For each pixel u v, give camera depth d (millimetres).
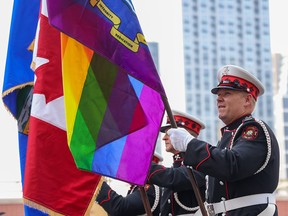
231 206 6324
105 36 5973
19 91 7594
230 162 5992
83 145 6113
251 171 6121
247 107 6602
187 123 8445
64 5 5918
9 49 7496
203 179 7504
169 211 7898
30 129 6637
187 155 6043
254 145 6184
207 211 6438
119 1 6070
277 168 6402
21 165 7535
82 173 6711
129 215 8805
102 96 6285
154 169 7539
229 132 6531
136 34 6055
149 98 6410
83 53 6320
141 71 5984
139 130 6332
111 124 6270
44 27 6680
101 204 8852
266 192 6312
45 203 6574
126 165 6250
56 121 6617
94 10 5992
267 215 6273
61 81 6656
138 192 8789
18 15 7488
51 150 6613
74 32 5898
